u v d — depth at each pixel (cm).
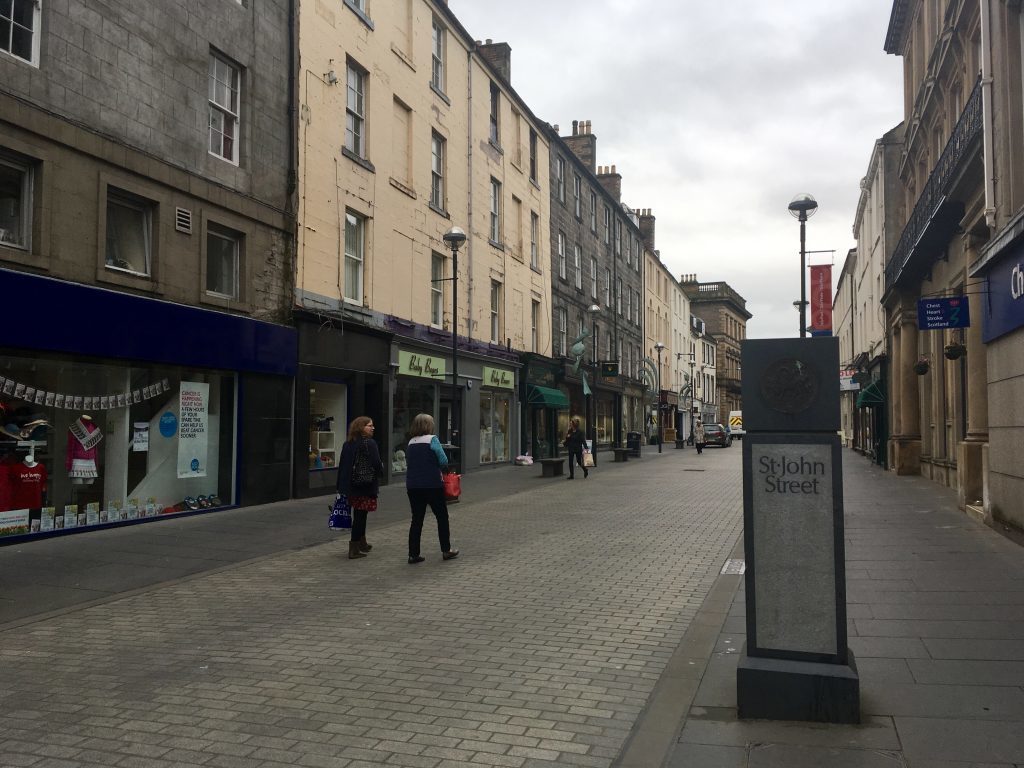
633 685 478
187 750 388
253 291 1401
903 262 1936
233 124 1384
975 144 1100
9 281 944
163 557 916
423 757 377
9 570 835
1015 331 933
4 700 460
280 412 1464
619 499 1562
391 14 1905
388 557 926
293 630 610
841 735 386
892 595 677
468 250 2345
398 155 1958
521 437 2767
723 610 653
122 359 1126
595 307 2914
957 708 416
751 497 428
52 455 1043
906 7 2139
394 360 1866
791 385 425
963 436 1633
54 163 1020
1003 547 903
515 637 584
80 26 1062
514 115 2800
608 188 4453
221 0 1333
